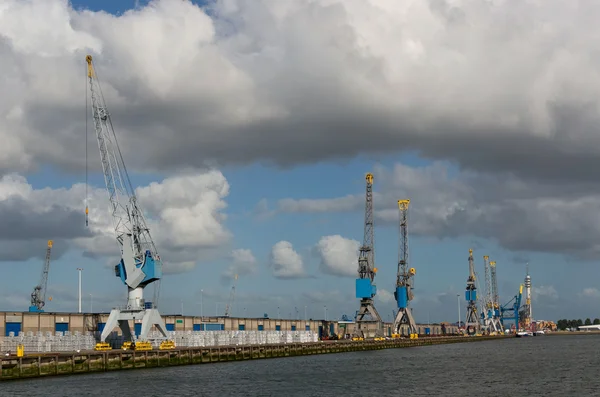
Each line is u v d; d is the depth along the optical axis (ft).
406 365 522.06
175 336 554.87
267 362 553.23
